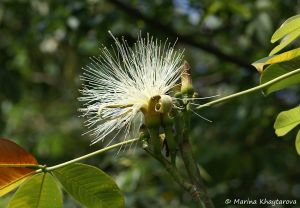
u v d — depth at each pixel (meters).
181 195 6.09
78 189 2.88
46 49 7.89
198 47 6.72
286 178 6.62
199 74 7.33
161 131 2.90
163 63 2.90
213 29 6.99
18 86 7.55
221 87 7.08
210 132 6.36
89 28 6.90
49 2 7.09
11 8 7.59
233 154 6.07
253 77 6.54
